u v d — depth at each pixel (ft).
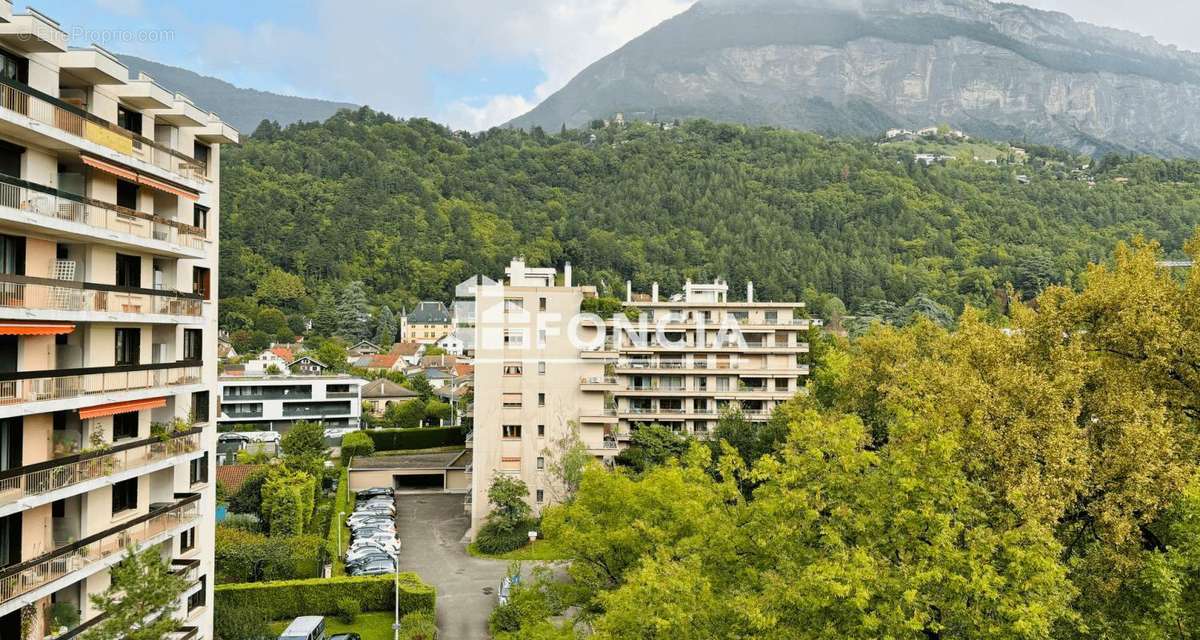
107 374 101.50
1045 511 98.84
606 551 121.19
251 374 418.92
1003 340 150.61
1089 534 114.93
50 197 91.61
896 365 211.41
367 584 172.24
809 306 642.63
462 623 167.53
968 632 80.38
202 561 129.49
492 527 221.46
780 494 95.96
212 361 132.87
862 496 93.20
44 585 89.61
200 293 129.18
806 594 81.66
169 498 122.52
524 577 190.19
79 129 95.14
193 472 129.29
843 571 79.61
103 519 104.12
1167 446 107.55
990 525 102.22
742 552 102.53
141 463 108.68
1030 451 113.19
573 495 223.30
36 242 93.45
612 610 94.32
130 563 92.48
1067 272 636.48
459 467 294.05
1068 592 87.97
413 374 547.49
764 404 289.33
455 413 390.83
